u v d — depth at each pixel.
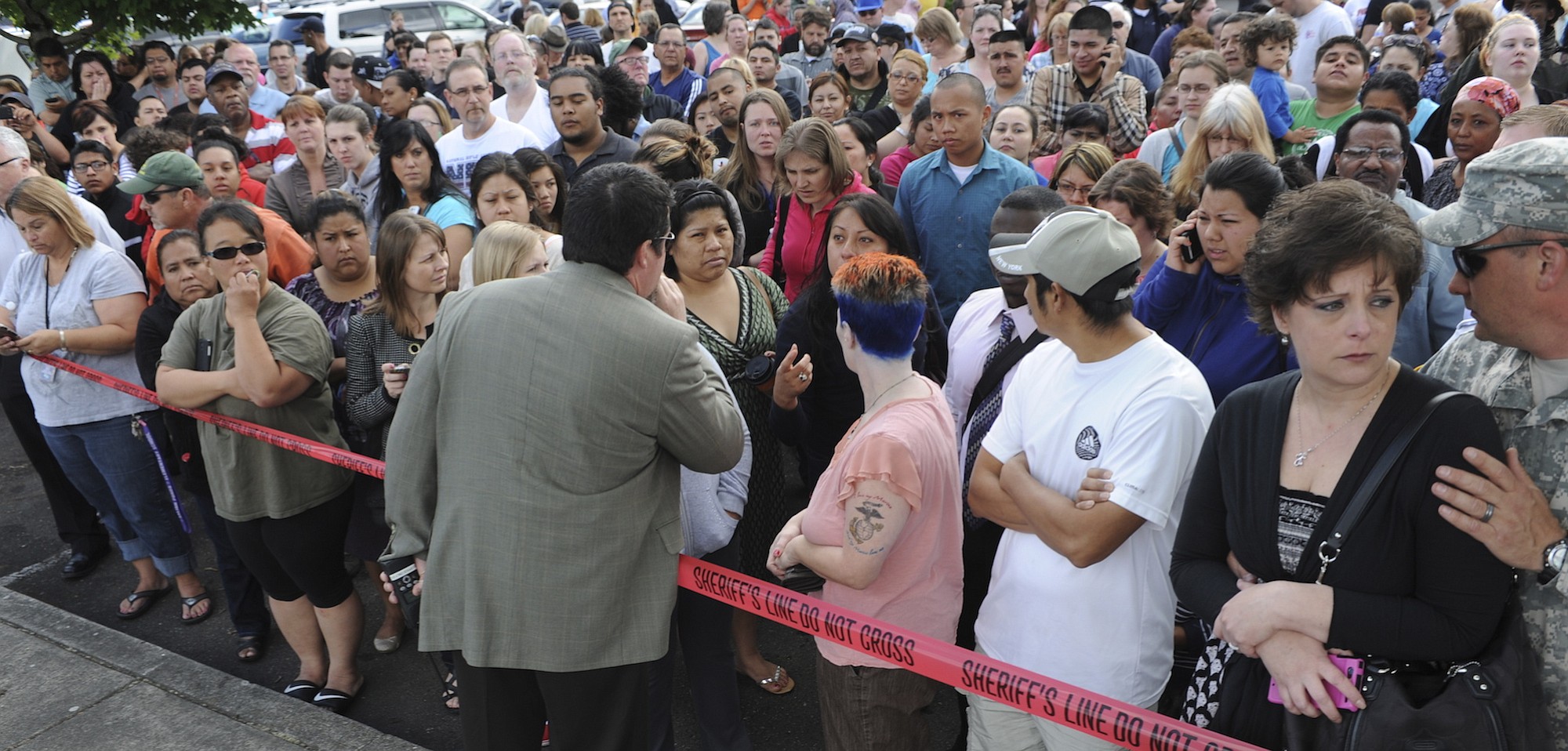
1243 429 1.71
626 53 8.49
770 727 3.34
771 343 3.43
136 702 3.48
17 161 4.55
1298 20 7.53
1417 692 1.53
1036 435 2.14
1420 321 2.75
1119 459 1.98
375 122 6.75
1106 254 1.97
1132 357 2.04
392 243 3.29
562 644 2.17
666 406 2.15
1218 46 7.15
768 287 3.64
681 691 3.59
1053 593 2.08
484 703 2.29
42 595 4.56
